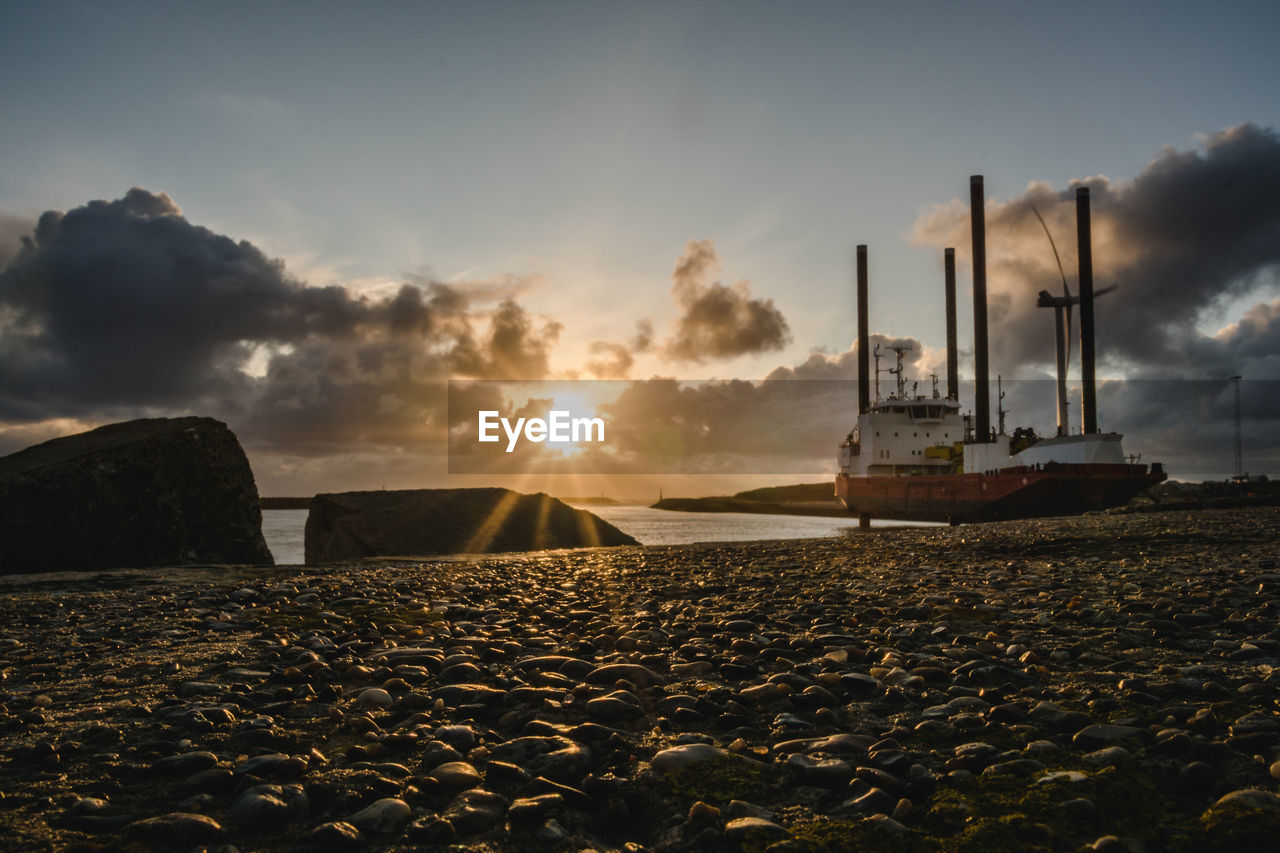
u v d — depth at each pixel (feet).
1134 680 12.32
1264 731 9.58
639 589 27.55
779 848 6.97
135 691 12.94
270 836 7.44
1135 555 35.78
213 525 41.52
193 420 43.60
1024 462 166.81
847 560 37.65
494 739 10.28
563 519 57.26
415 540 49.75
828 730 10.52
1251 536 42.45
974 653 15.26
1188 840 7.03
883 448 196.65
